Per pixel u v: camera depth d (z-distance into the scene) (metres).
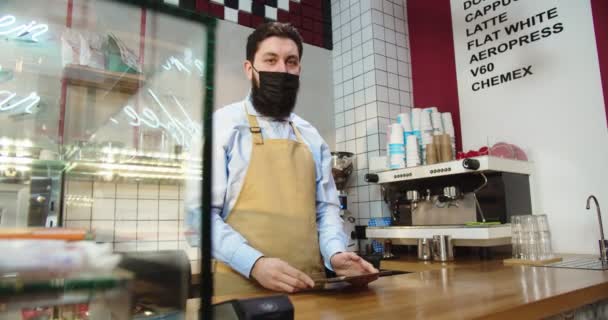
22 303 0.43
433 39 3.20
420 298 1.00
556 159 2.37
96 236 0.54
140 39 0.68
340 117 3.43
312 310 0.90
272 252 1.33
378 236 2.62
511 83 2.63
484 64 2.80
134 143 0.78
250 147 1.46
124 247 0.57
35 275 0.44
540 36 2.51
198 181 0.56
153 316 0.51
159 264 0.53
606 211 2.15
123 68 0.82
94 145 0.88
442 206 2.49
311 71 3.38
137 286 0.51
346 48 3.42
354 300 1.00
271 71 1.52
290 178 1.43
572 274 1.44
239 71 2.94
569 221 2.29
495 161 2.18
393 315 0.83
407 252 2.75
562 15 2.41
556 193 2.36
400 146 2.69
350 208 3.26
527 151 2.51
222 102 2.82
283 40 1.53
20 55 1.02
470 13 2.93
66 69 0.91
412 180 2.63
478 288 1.14
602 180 2.18
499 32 2.73
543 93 2.46
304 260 1.35
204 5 2.85
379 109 3.12
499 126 2.68
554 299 1.01
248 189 1.40
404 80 3.30
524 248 1.92
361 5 3.30
